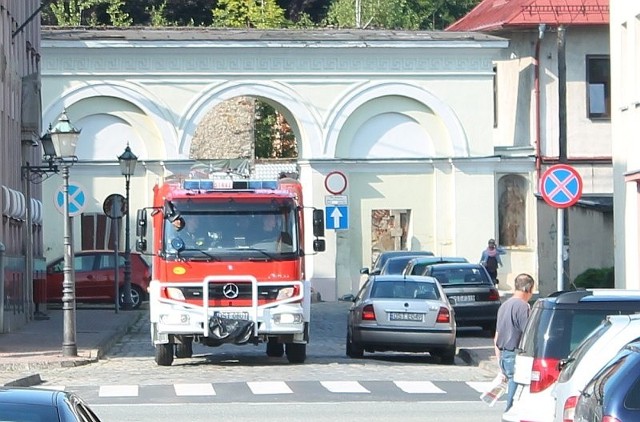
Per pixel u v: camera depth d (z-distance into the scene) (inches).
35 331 1908.2
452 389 1264.8
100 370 1432.1
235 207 1432.1
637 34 1797.5
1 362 1446.9
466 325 1908.2
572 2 2908.5
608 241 2246.6
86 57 2677.2
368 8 4165.8
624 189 1854.1
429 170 2822.3
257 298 1423.5
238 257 1422.2
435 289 1572.3
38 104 2251.5
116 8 4042.8
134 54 2694.4
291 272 1433.3
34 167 2159.2
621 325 668.1
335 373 1402.6
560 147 2257.6
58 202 2015.3
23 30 2305.6
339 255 2780.5
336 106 2770.7
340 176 2352.4
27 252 2142.0
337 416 1053.8
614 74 1888.5
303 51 2748.5
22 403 461.7
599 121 2910.9
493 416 1056.8
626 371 510.6
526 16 2886.3
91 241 2726.4
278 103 2758.4
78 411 476.4
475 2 4475.9
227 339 1418.6
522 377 794.8
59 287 2632.9
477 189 2824.8
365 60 2780.5
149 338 1929.1
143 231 1487.5
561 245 1327.5
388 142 2807.6
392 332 1534.2
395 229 2815.0
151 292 1457.9
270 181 1449.3
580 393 590.2
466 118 2817.4
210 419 1030.4
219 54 2723.9
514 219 2874.0
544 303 800.3
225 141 3373.5
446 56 2802.7
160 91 2706.7
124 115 2704.2
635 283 1806.1
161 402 1143.6
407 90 2792.8
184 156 2716.5
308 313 1451.8
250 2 4023.1
